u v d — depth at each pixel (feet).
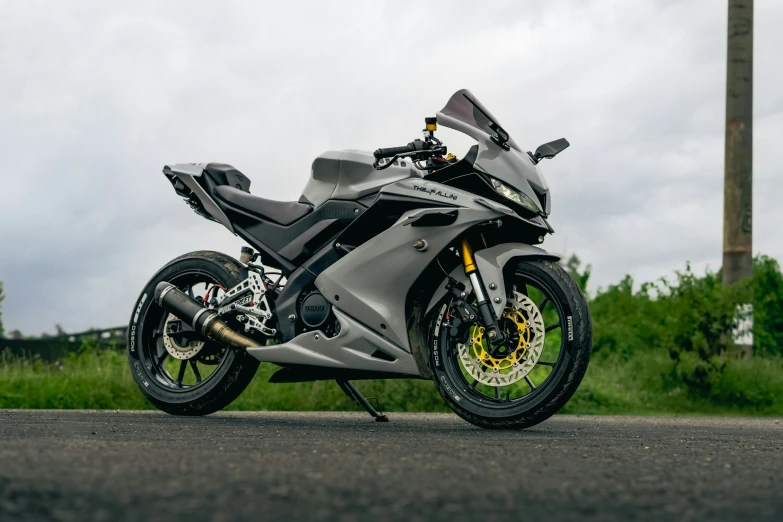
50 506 4.33
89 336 29.53
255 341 12.95
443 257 12.01
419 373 11.94
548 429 11.78
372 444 7.97
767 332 30.63
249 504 4.46
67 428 9.66
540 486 5.30
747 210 28.58
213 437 8.70
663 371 24.94
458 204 11.55
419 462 6.41
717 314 24.97
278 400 20.68
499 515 4.31
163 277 14.11
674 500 4.88
